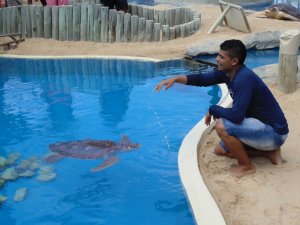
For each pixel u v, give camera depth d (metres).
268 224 2.21
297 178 2.60
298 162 2.79
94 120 4.10
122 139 3.60
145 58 6.03
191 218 2.51
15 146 3.58
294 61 3.94
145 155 3.31
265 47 6.55
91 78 5.41
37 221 2.56
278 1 10.37
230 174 2.72
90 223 2.52
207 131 3.41
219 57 2.56
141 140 3.61
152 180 2.95
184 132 3.75
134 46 6.68
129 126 3.92
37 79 5.41
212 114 2.67
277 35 6.60
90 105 4.50
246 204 2.40
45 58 6.27
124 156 3.29
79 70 5.75
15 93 4.90
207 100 4.54
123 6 7.27
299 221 2.21
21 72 5.70
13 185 2.94
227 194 2.51
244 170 2.70
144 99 4.62
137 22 6.79
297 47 3.92
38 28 7.09
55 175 3.05
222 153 2.94
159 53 6.26
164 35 6.84
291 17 8.15
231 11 6.97
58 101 4.64
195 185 2.58
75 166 3.16
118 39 6.86
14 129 3.93
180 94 4.74
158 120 4.04
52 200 2.76
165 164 3.16
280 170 2.71
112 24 6.81
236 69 2.58
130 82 5.20
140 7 7.59
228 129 2.59
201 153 3.06
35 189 2.89
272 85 4.28
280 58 3.98
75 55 6.33
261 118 2.63
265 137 2.61
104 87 5.05
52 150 3.44
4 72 5.70
